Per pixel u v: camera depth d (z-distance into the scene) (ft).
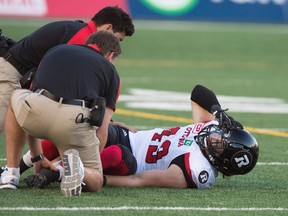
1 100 68.59
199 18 245.65
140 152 69.00
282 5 247.70
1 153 83.20
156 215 56.39
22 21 221.05
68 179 60.75
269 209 59.82
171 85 158.61
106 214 56.08
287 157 86.89
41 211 56.24
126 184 66.13
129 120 111.86
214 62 203.62
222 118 67.26
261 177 74.49
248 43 227.20
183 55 211.41
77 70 61.11
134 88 151.84
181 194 64.18
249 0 247.50
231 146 65.82
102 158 65.36
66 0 227.20
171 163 67.31
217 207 59.82
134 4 239.09
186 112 122.01
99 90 61.87
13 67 68.59
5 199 59.77
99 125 61.11
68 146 61.52
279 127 110.83
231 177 73.77
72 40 67.05
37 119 60.18
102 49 63.52
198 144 67.36
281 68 198.18
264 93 151.64
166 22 241.96
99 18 67.82
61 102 60.08
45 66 61.52
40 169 64.44
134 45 216.33
